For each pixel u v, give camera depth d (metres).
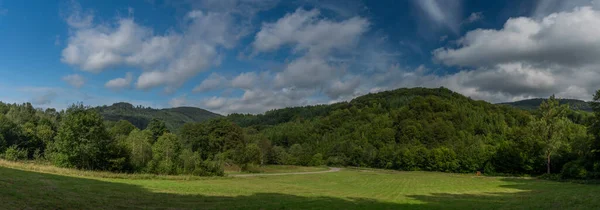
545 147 73.06
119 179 38.78
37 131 76.94
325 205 24.89
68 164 48.03
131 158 53.72
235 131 104.19
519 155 78.31
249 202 25.19
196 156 62.50
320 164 145.88
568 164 62.44
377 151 138.00
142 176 43.12
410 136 144.25
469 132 139.50
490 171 86.06
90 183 29.78
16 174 28.14
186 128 106.50
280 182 55.00
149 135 90.06
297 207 23.23
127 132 105.12
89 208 17.91
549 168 73.25
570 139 76.06
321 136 184.12
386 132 153.00
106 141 51.06
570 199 30.52
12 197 17.30
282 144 183.25
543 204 27.25
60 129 50.06
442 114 157.12
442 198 33.53
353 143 156.50
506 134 88.44
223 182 47.66
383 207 24.75
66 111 50.81
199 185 38.38
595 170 55.88
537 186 49.75
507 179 67.75
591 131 56.22
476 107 175.62
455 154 103.19
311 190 40.81
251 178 62.03
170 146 62.44
